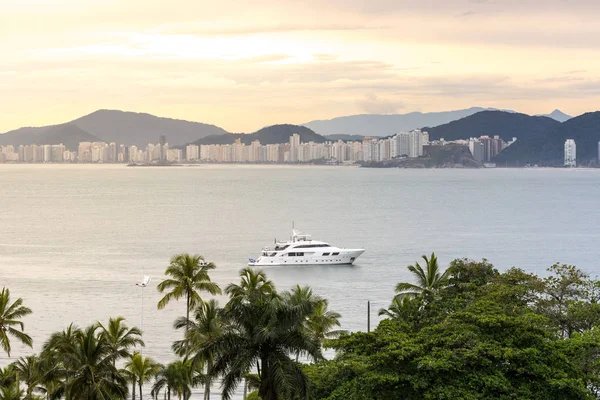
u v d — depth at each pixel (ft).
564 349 193.67
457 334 191.93
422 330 202.39
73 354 213.05
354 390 186.50
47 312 494.18
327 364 211.82
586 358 203.00
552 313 237.04
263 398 184.96
